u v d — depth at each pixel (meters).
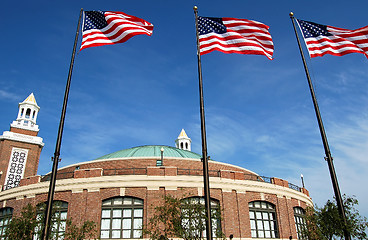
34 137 77.50
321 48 21.31
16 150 74.38
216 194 29.36
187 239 19.25
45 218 15.12
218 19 21.00
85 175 28.95
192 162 35.16
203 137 16.48
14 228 20.94
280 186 33.41
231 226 28.41
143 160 34.56
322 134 18.94
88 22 20.86
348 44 21.25
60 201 27.48
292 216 32.91
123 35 20.36
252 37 20.67
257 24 21.03
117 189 28.05
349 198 20.67
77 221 26.88
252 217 30.38
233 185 30.38
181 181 28.70
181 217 19.73
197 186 28.86
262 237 30.02
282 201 32.75
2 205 31.39
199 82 18.05
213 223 28.16
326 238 20.58
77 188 28.33
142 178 28.42
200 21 20.81
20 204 29.77
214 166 35.91
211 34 20.44
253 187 31.30
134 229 26.61
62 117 17.41
